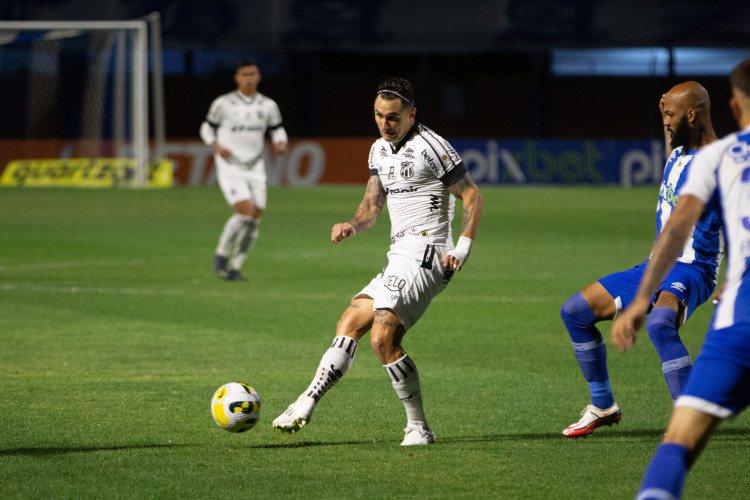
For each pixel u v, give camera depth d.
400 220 17.27
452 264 16.44
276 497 14.20
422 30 117.88
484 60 127.12
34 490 14.42
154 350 26.50
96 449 16.80
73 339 28.05
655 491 9.66
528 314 33.03
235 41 116.00
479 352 26.70
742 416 19.27
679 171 16.97
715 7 117.38
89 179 99.38
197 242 55.88
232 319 31.83
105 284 39.69
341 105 128.00
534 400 21.03
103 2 112.88
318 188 100.12
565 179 105.62
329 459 16.28
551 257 49.59
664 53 126.06
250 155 41.94
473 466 15.90
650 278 10.75
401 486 14.77
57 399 20.62
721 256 17.12
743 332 10.11
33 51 110.81
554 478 15.24
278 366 24.58
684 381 16.19
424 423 17.45
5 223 64.62
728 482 15.01
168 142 102.94
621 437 17.95
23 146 102.19
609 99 128.00
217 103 41.56
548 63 126.94
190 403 20.36
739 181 10.48
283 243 56.12
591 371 17.73
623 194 93.94
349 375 23.61
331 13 117.44
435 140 16.86
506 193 94.75
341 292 38.09
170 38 115.19
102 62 107.12
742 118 10.98
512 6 117.81
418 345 27.67
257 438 17.67
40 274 42.56
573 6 118.06
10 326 30.11
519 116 128.88
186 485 14.75
